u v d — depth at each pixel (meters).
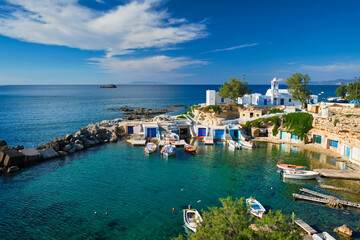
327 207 33.72
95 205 34.84
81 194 38.19
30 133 85.00
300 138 67.88
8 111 143.38
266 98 96.19
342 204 33.91
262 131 76.25
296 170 45.69
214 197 37.28
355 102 70.38
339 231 27.88
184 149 64.50
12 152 50.56
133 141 69.88
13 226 29.70
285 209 33.34
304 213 32.25
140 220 31.27
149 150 59.84
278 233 17.86
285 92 101.12
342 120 56.69
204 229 19.34
